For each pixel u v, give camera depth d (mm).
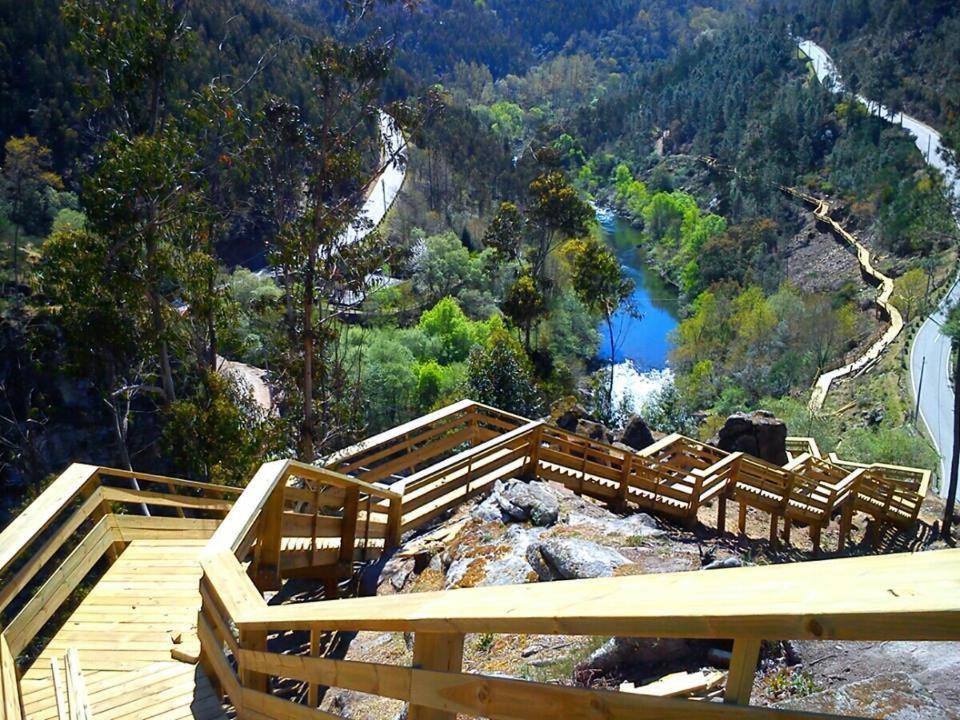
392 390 39719
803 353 52500
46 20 48938
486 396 27984
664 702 1581
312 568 7445
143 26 17266
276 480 5750
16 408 27234
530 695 1944
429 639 2393
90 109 19484
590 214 46094
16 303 28312
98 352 17859
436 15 191125
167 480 7070
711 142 112812
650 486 11781
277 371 19031
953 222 65188
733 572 1587
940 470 35469
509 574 7000
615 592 1756
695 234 79312
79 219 41062
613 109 136750
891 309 58094
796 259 77875
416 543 8617
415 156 74812
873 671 4613
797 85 111375
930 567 1236
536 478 11133
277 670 3598
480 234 70188
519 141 135375
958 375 22281
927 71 104000
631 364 55375
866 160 87812
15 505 26016
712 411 41719
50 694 4836
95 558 6285
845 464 18781
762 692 4648
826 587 1318
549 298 50000
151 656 5246
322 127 17953
